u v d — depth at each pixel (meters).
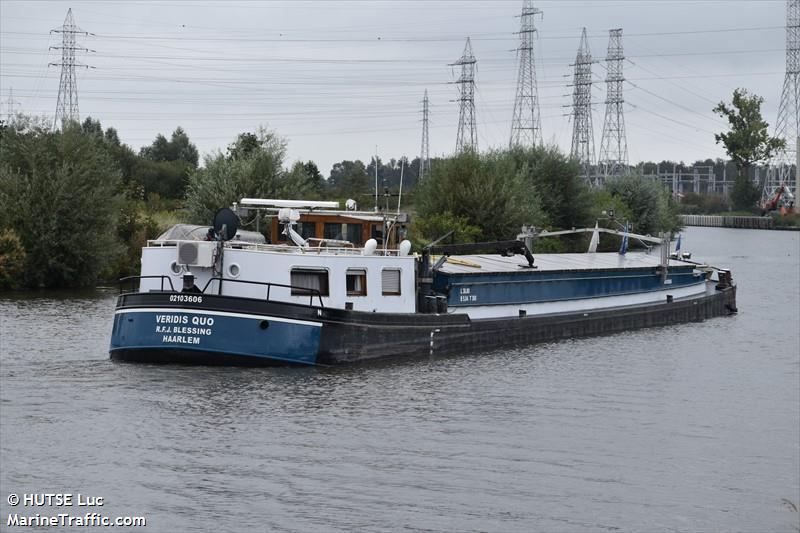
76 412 26.11
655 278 48.69
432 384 30.61
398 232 36.81
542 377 32.69
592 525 20.12
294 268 31.69
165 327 29.81
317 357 30.91
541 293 41.50
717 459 24.42
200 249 30.77
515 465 23.34
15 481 21.47
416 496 21.20
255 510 20.28
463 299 37.72
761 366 35.91
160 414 26.08
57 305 48.81
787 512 21.06
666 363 36.12
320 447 24.03
